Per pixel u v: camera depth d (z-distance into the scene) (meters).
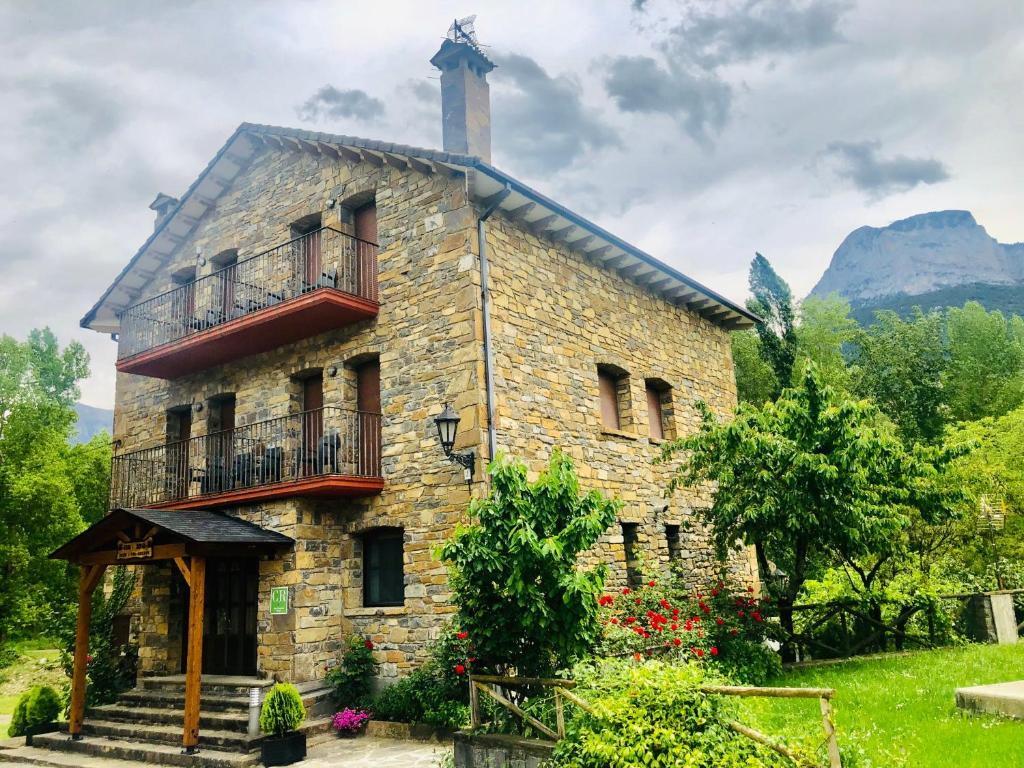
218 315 13.02
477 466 9.39
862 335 27.08
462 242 10.14
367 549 10.59
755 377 23.14
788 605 11.33
